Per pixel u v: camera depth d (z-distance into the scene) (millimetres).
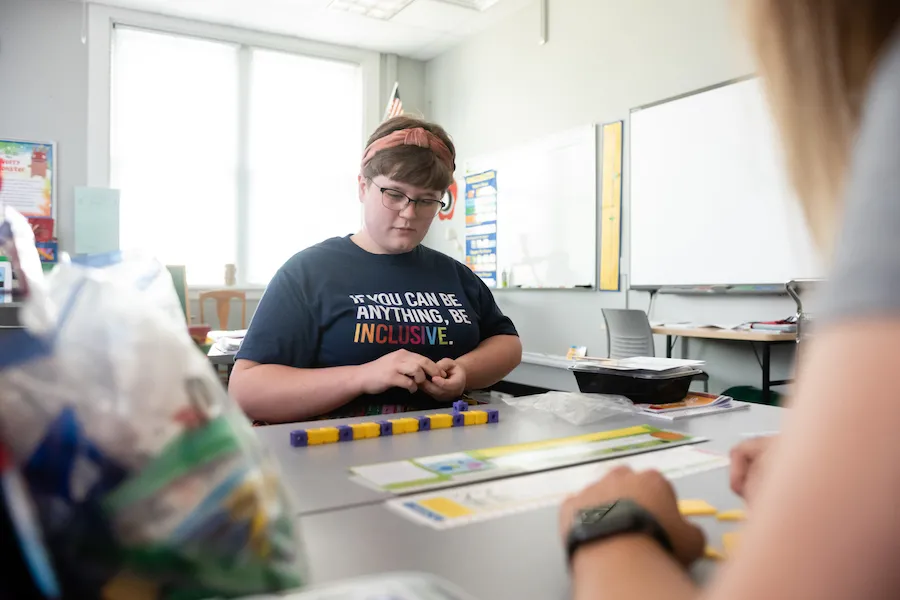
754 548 206
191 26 4660
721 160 3170
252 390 1104
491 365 1302
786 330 2646
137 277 428
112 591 305
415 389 1066
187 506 315
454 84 5305
